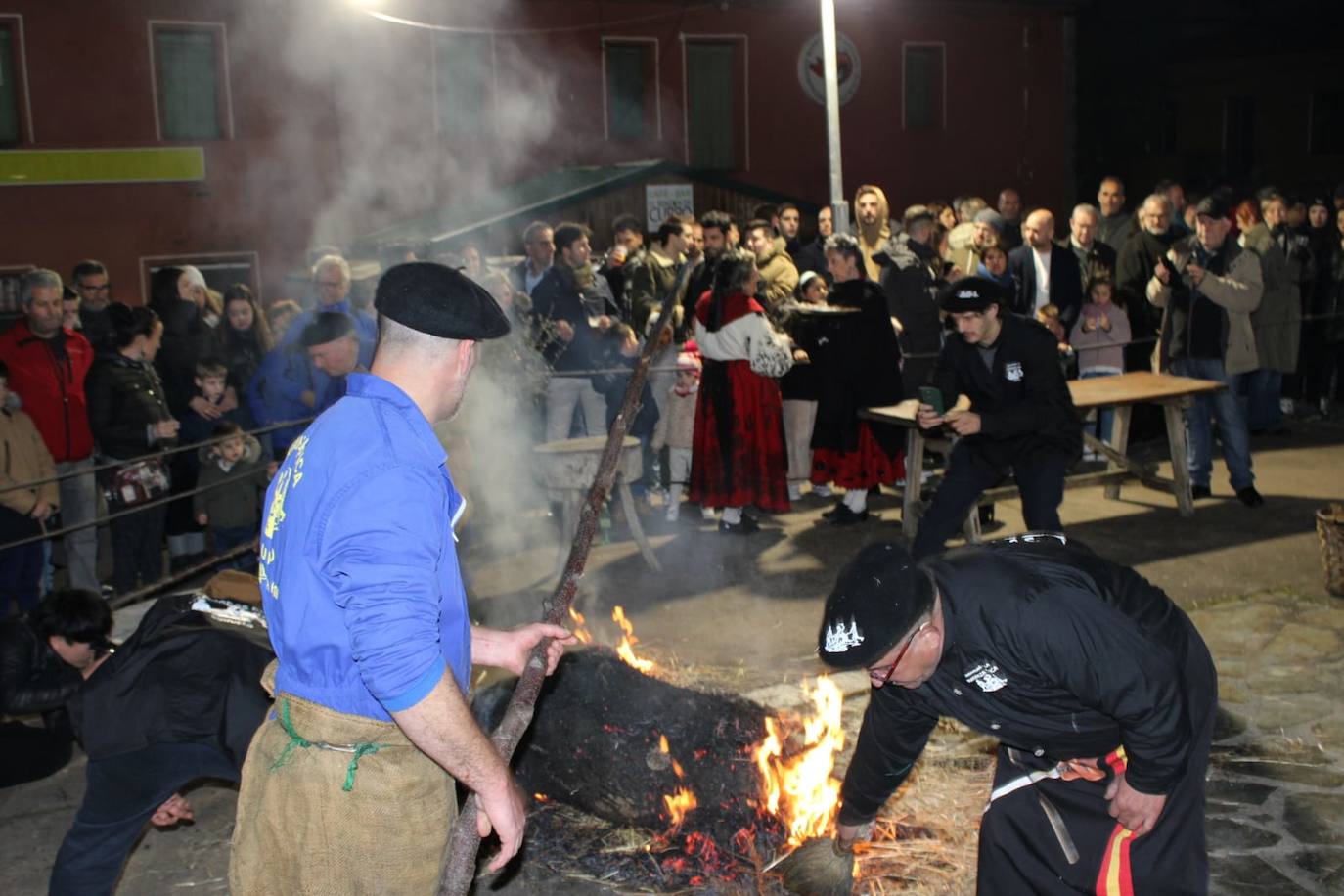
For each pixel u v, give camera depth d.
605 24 18.91
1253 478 8.53
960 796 4.33
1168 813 2.97
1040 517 5.97
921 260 9.46
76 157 15.45
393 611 2.37
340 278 7.39
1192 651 2.96
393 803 2.57
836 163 9.84
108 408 6.88
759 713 4.39
